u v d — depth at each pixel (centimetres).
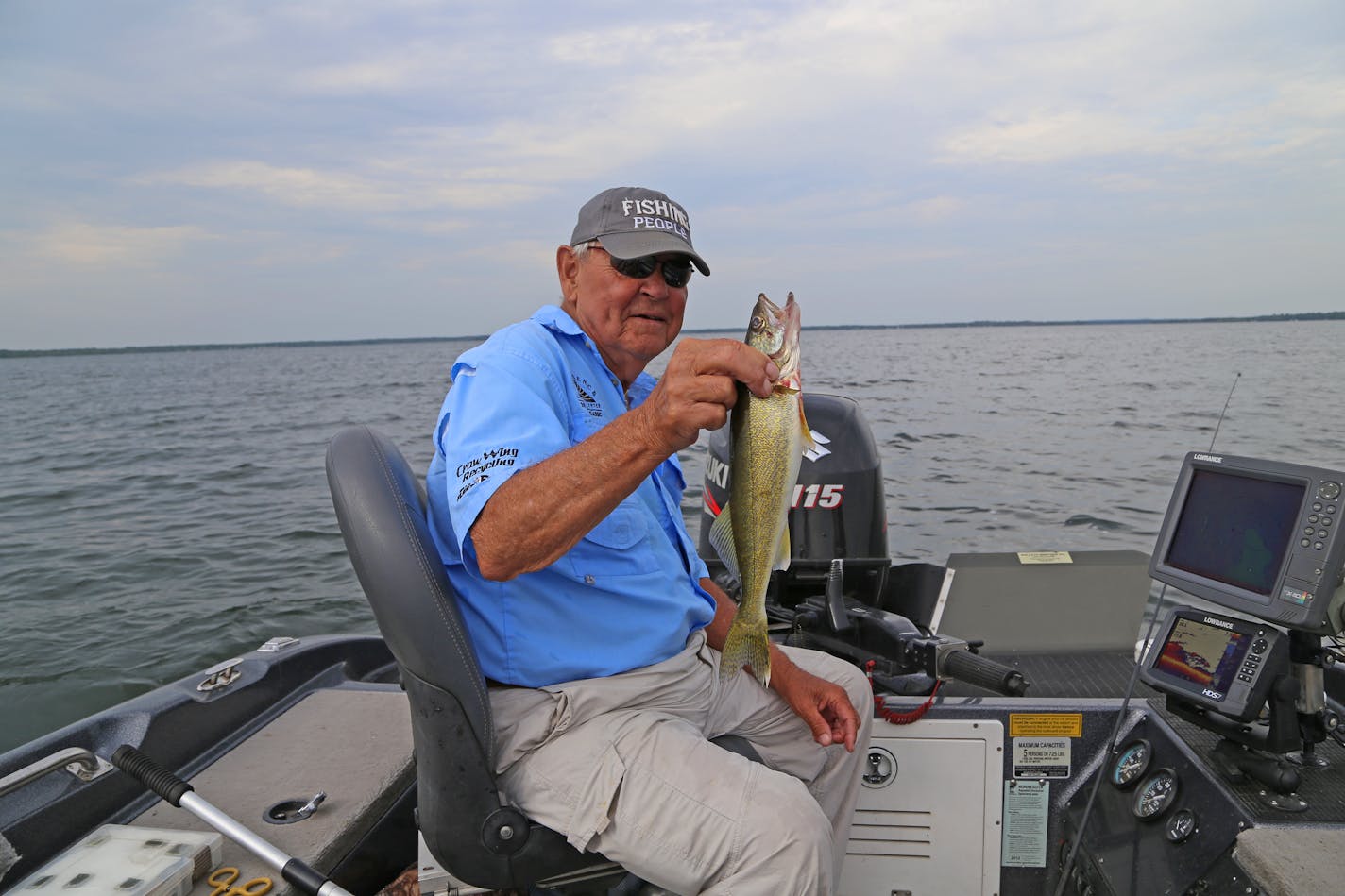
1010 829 280
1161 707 279
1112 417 1742
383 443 213
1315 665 237
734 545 217
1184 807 240
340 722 321
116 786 257
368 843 264
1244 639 237
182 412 2948
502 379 207
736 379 178
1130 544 791
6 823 228
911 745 278
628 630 221
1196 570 251
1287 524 230
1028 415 1812
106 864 216
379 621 196
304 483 1392
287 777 280
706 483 400
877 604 354
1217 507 251
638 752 203
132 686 625
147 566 916
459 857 203
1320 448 1261
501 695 214
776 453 206
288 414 2744
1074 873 269
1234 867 214
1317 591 219
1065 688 299
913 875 281
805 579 350
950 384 2681
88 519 1162
